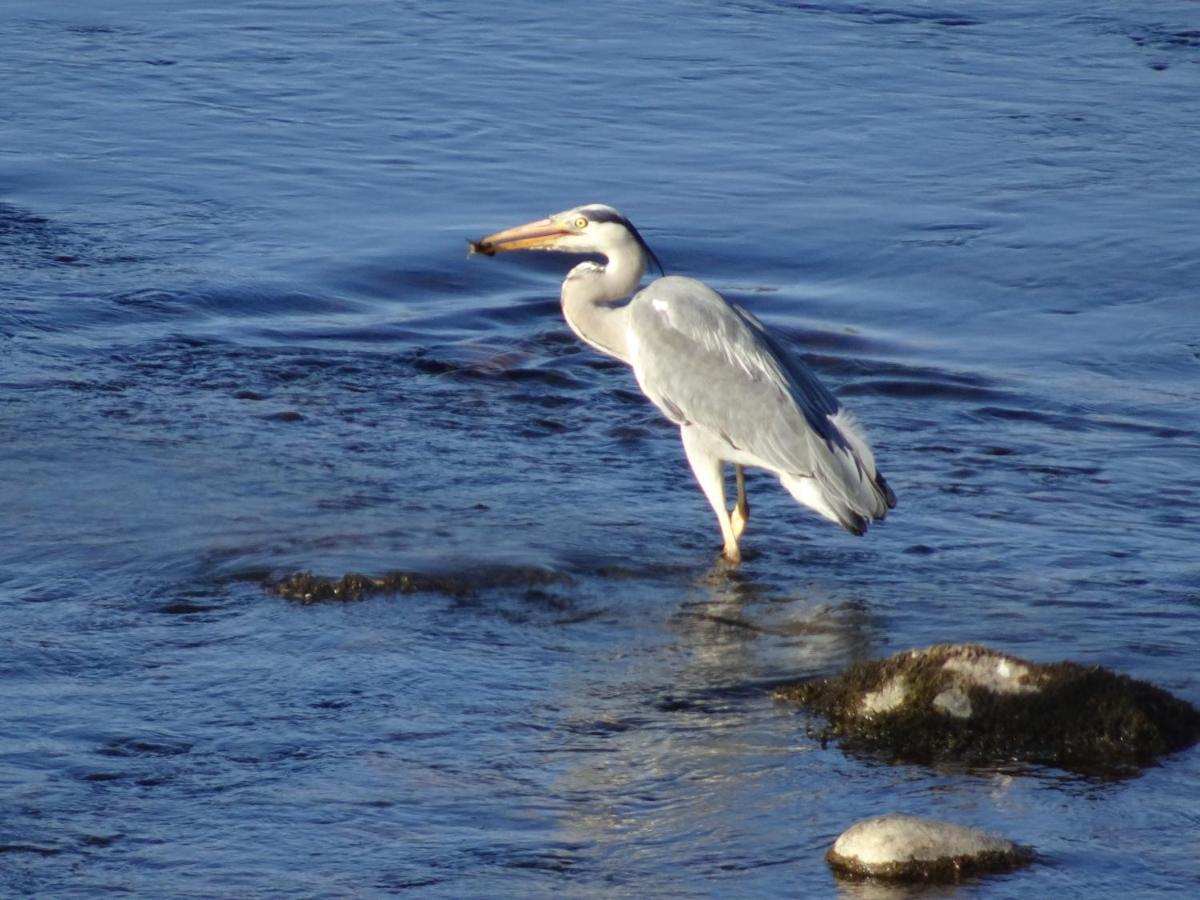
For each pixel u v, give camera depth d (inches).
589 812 338.3
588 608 456.1
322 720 377.1
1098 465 583.2
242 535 492.1
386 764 356.8
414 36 1332.4
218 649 414.6
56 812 331.3
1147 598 465.7
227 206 886.4
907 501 547.5
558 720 382.6
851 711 382.3
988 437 611.8
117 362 655.8
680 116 1117.7
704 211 906.1
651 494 553.9
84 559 471.2
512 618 445.7
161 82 1153.4
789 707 391.9
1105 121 1118.4
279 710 381.4
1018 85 1213.7
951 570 490.0
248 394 629.9
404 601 452.1
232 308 733.3
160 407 609.6
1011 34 1379.2
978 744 368.5
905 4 1482.5
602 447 595.8
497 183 951.0
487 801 341.7
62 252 791.1
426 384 652.7
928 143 1061.1
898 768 359.9
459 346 698.2
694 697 398.0
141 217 856.9
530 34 1352.1
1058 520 531.8
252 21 1362.0
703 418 512.7
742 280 807.1
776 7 1469.0
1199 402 655.1
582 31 1366.9
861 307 771.4
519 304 757.9
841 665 418.0
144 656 408.8
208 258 796.0
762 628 444.5
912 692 378.9
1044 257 840.3
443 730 374.9
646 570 485.1
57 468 543.5
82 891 303.0
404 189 934.4
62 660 404.5
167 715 376.2
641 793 346.9
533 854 320.2
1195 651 425.1
